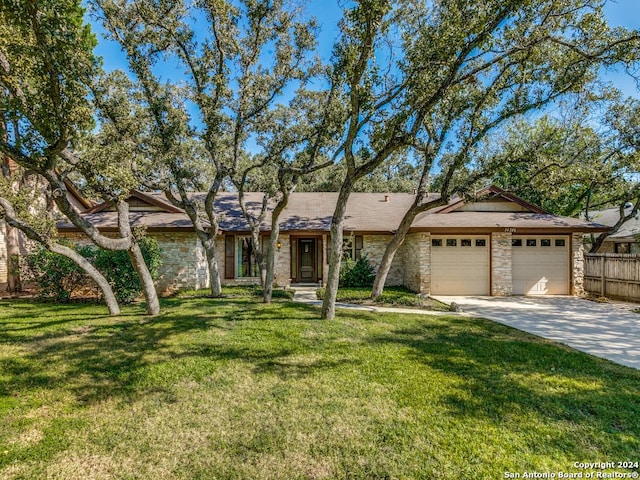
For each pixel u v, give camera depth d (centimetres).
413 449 322
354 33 639
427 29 702
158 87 966
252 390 442
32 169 602
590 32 698
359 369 509
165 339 639
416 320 820
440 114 933
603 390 446
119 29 898
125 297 1017
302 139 1037
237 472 294
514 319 884
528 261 1341
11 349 581
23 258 1056
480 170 1016
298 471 295
